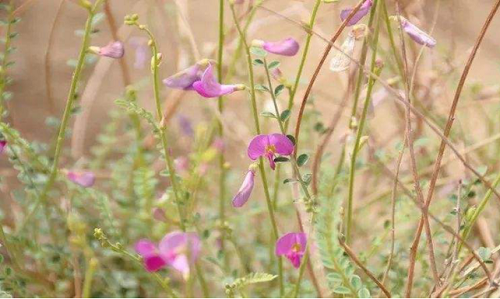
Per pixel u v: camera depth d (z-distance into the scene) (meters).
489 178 0.56
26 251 0.54
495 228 0.58
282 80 0.47
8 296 0.47
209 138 0.57
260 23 0.64
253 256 0.59
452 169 0.62
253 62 0.46
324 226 0.42
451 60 0.63
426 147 0.60
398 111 0.60
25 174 0.53
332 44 0.44
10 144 0.52
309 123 0.61
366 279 0.52
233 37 0.64
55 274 0.55
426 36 0.46
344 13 0.46
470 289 0.46
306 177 0.45
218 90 0.46
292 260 0.46
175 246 0.44
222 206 0.56
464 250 0.51
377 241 0.53
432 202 0.58
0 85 0.53
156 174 0.64
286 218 0.60
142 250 0.44
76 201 0.57
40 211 0.56
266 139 0.45
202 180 0.57
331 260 0.43
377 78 0.43
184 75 0.47
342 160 0.53
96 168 0.61
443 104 0.62
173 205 0.51
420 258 0.51
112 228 0.54
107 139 0.61
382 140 0.64
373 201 0.59
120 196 0.57
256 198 0.62
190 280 0.49
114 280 0.55
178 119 0.63
